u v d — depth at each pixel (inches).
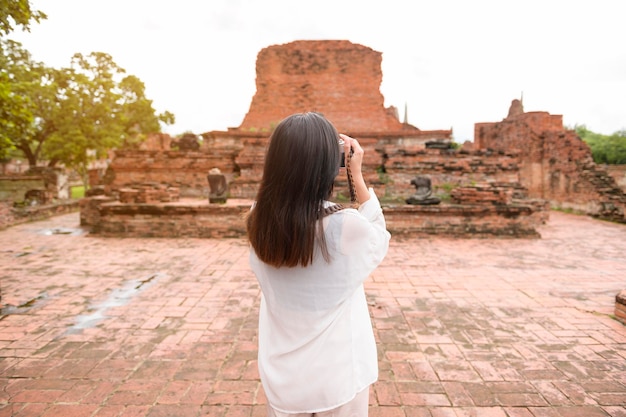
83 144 768.3
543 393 127.2
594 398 124.3
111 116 847.7
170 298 219.1
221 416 114.5
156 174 569.9
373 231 53.8
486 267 288.2
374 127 738.2
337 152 53.6
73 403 120.5
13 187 658.2
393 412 117.4
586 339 167.5
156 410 117.1
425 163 539.5
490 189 417.4
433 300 216.5
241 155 553.3
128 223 410.6
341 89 749.9
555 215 626.8
